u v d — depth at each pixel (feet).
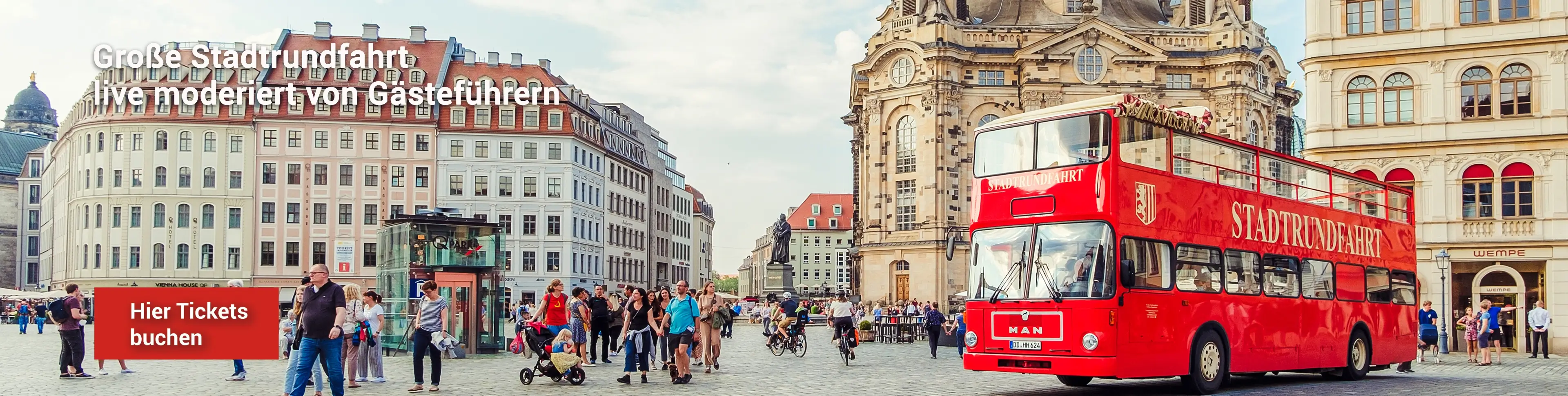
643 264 474.90
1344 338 103.86
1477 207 156.76
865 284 323.98
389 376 102.83
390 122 362.94
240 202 356.18
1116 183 81.20
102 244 356.38
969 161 315.37
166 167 357.00
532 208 371.35
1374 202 112.88
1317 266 101.60
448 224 134.62
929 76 313.53
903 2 329.93
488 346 135.95
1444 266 154.61
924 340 199.00
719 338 111.34
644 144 489.67
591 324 115.44
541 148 373.61
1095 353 79.71
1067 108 85.51
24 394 83.82
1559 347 152.25
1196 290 86.74
